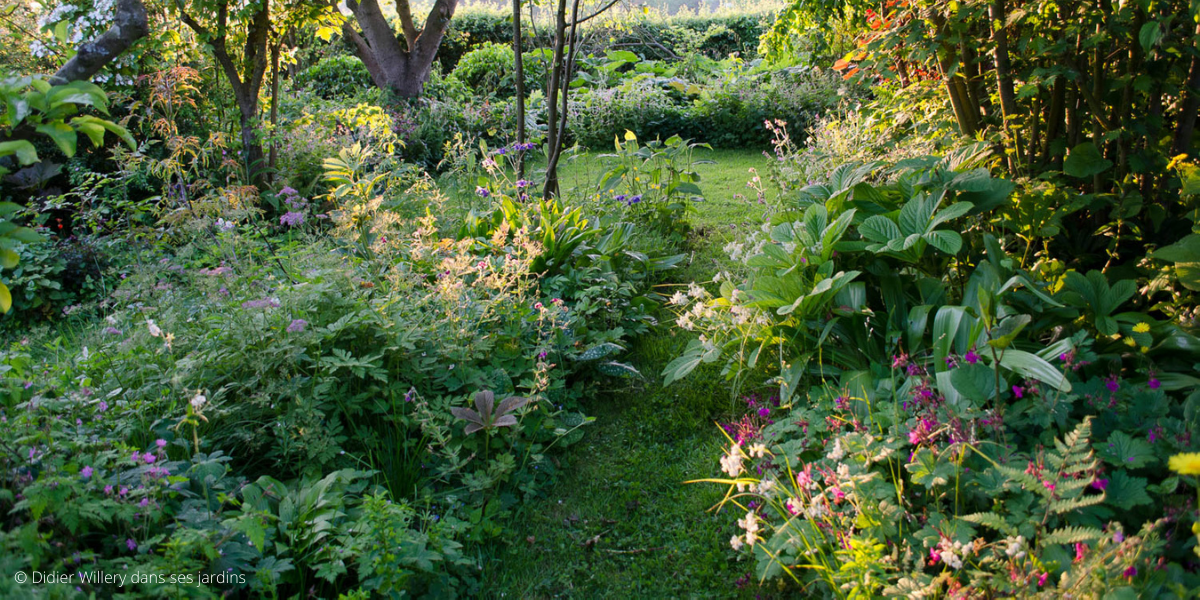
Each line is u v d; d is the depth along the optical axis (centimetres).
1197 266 245
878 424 230
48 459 186
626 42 1391
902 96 421
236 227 406
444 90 1134
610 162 632
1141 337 244
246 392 252
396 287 299
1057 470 182
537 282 376
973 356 238
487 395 262
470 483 243
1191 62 305
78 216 471
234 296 286
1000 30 331
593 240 439
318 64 1243
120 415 219
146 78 522
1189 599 152
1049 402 215
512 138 929
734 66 1259
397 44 1116
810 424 254
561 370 314
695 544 237
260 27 549
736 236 485
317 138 639
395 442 260
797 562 208
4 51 549
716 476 268
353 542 194
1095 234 329
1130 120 307
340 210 399
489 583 223
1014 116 347
